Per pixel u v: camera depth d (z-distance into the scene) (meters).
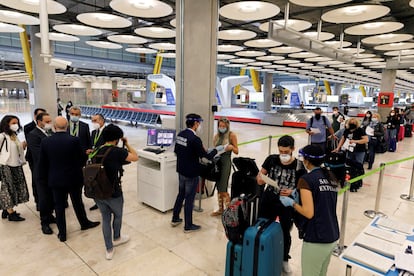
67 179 3.09
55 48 18.20
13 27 7.37
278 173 2.55
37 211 4.10
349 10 4.82
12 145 3.63
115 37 8.95
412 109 16.91
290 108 26.12
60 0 8.39
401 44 8.79
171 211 4.18
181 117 4.61
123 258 2.96
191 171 3.35
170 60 25.88
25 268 2.76
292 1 4.43
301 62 14.88
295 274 2.75
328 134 6.41
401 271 1.62
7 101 38.78
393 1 6.69
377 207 4.16
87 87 37.69
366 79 26.95
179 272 2.75
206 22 4.19
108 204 2.88
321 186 1.92
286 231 2.57
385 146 9.11
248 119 18.70
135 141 10.12
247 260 2.16
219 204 4.01
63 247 3.15
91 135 4.28
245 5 4.84
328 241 1.93
